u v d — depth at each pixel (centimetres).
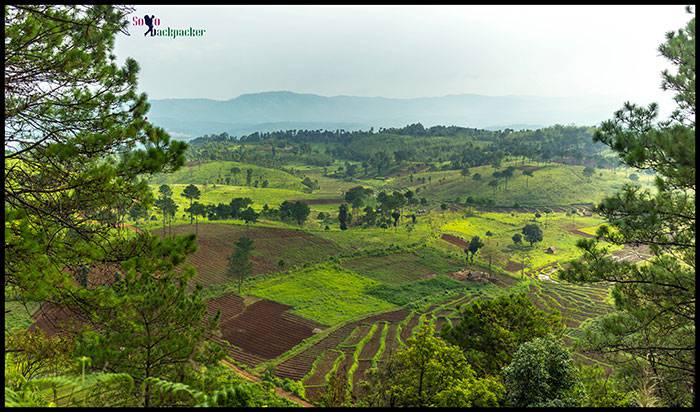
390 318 6216
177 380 1095
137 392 854
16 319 2142
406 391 1597
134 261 910
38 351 1029
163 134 969
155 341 1115
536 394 1391
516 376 1445
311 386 3841
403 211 14875
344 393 2105
